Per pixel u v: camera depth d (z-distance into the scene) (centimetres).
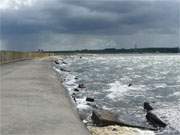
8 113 1391
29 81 3077
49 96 2078
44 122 1241
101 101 2662
